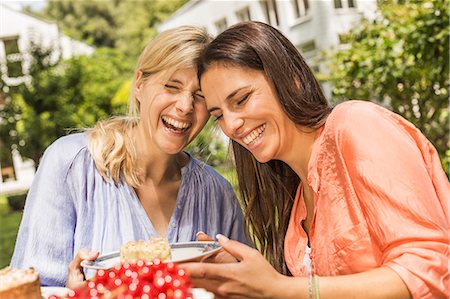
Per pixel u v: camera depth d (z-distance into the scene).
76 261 1.89
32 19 22.75
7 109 16.25
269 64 1.90
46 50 17.30
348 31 7.74
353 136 1.78
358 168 1.74
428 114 6.34
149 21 37.09
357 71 6.35
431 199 1.69
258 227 2.35
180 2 36.84
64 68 17.78
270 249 2.33
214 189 2.55
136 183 2.38
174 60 2.23
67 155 2.36
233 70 1.89
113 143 2.38
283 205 2.29
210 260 1.86
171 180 2.50
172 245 2.01
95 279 1.55
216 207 2.54
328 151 1.88
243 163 2.31
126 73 26.05
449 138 6.41
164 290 1.46
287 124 1.96
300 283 1.61
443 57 5.61
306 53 11.91
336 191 1.86
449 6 5.36
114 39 37.69
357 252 1.79
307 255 2.12
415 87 6.23
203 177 2.54
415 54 5.79
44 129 16.06
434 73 5.72
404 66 6.00
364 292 1.60
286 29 12.67
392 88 6.31
